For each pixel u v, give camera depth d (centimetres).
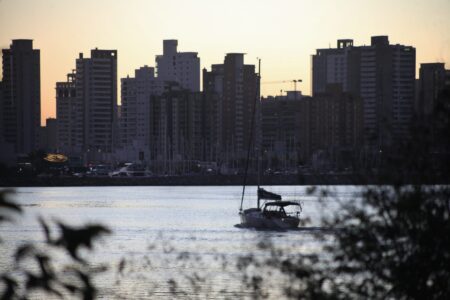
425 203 4125
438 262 4100
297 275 4294
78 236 2028
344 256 4194
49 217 2147
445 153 4228
